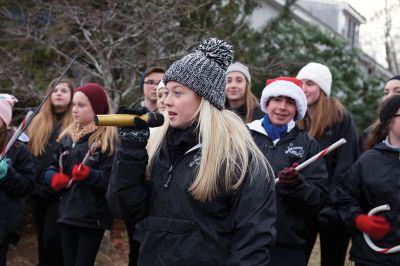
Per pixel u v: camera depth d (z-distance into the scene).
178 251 2.77
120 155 2.83
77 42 8.03
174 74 2.89
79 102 5.05
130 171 2.82
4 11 8.64
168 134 2.97
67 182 4.94
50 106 5.77
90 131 5.07
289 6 11.29
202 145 2.81
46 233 5.35
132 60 8.04
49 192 5.26
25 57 8.34
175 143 2.89
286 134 4.28
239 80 5.38
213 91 2.88
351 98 13.49
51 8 8.38
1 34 8.73
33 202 5.59
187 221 2.78
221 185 2.79
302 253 4.13
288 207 4.03
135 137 2.80
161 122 2.82
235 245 2.76
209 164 2.78
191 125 2.88
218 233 2.80
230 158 2.80
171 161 2.92
